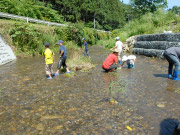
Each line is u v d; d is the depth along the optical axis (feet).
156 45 32.58
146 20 49.16
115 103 11.70
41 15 75.10
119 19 189.78
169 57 16.92
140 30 46.09
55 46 49.96
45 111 10.70
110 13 175.94
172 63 17.42
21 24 38.34
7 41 33.96
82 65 24.52
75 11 128.47
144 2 105.40
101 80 17.78
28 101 12.34
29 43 39.32
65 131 8.43
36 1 94.48
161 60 29.09
